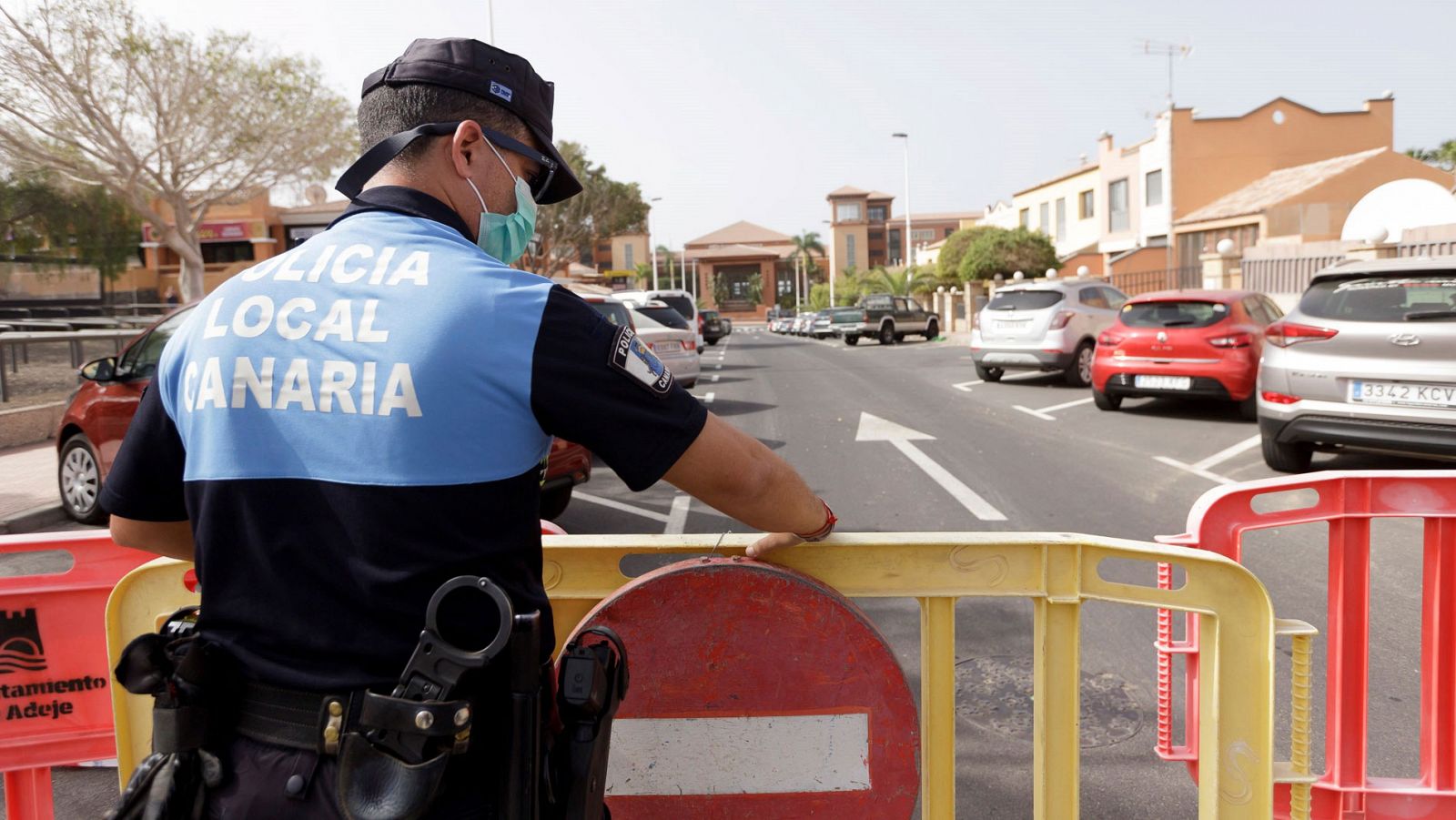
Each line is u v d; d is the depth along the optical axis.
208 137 18.66
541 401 1.14
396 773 1.06
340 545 1.12
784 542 1.77
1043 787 1.93
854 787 1.68
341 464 1.11
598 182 37.88
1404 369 6.48
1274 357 7.21
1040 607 1.90
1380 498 2.38
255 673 1.14
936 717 1.92
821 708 1.67
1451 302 6.43
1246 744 1.92
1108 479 7.58
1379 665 3.71
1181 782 2.92
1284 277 19.17
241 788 1.11
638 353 1.22
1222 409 11.41
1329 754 2.46
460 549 1.13
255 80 18.70
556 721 1.31
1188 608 1.90
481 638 1.15
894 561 1.87
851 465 8.46
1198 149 34.03
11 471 8.97
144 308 28.56
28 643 2.15
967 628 4.19
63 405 11.28
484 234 1.33
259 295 1.20
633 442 1.18
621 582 1.88
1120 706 3.43
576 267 63.22
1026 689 3.56
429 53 1.30
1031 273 37.66
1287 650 3.87
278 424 1.14
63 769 3.16
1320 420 6.89
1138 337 10.87
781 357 25.52
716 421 1.28
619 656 1.36
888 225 112.88
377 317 1.14
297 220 38.72
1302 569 4.94
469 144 1.29
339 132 20.30
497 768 1.14
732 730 1.67
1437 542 2.37
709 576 1.64
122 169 17.86
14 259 22.70
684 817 1.68
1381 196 21.59
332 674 1.11
